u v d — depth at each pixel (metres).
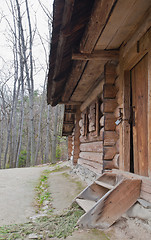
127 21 2.82
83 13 2.67
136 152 3.21
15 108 17.16
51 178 7.28
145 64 2.93
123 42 3.42
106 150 3.81
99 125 5.10
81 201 3.29
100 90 5.00
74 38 3.27
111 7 2.36
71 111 8.71
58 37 3.06
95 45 3.33
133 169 3.37
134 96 3.35
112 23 2.85
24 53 15.29
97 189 3.46
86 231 2.49
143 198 2.55
